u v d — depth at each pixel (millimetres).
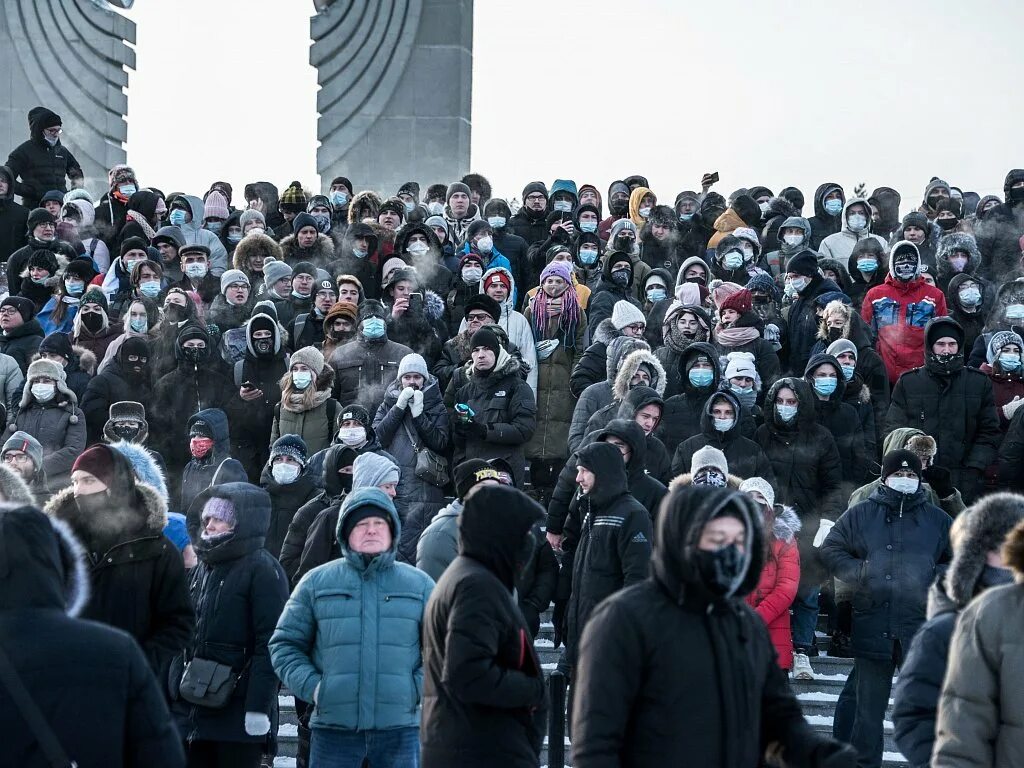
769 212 15383
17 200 16859
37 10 20984
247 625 6566
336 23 20422
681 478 8141
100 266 14297
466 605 4848
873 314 11781
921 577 7594
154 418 10422
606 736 4004
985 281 12961
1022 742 4230
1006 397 10703
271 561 6676
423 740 4984
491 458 9742
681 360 9773
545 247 13984
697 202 14953
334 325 11211
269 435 10492
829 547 7875
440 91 20344
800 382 9492
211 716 6477
